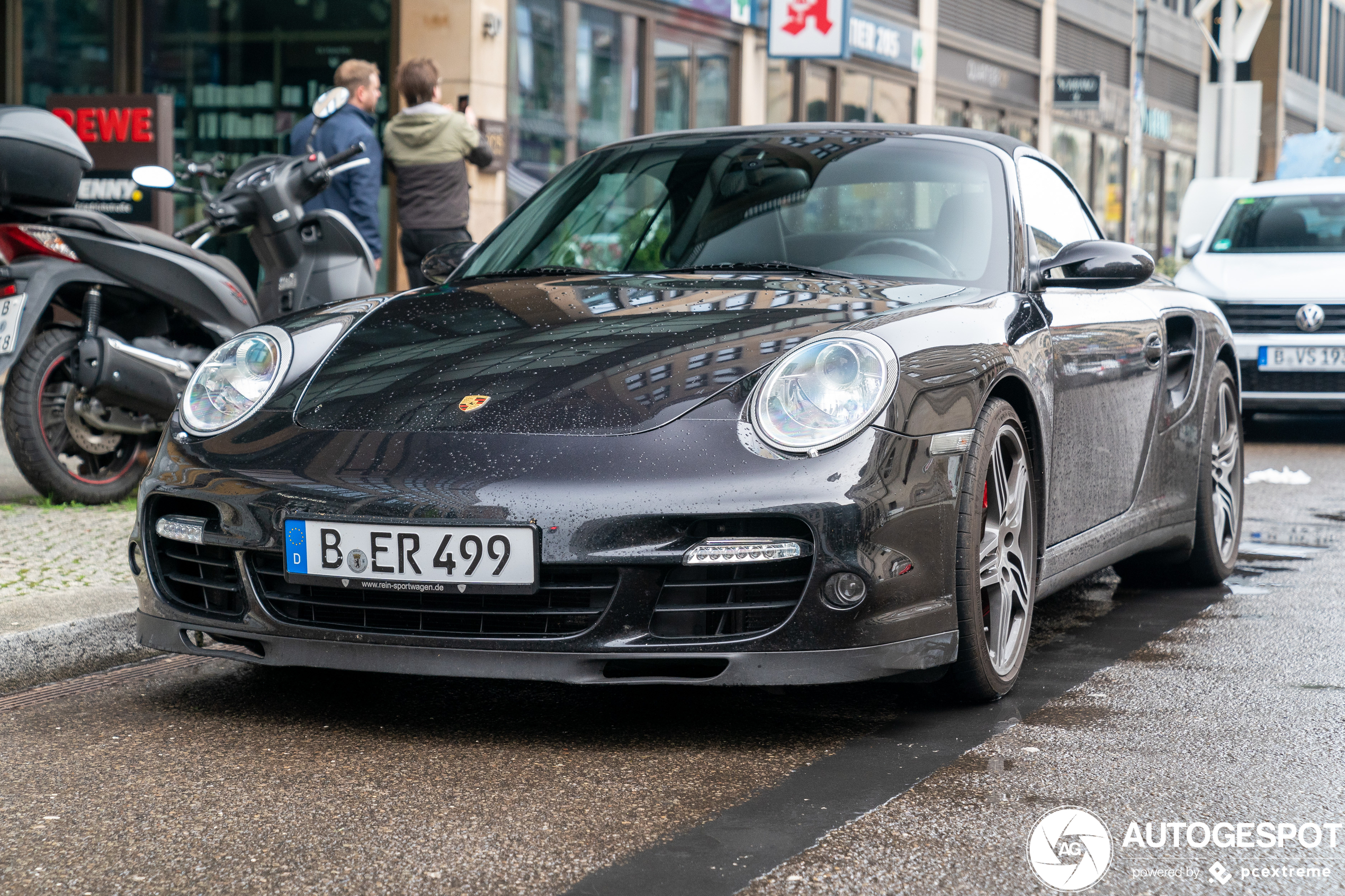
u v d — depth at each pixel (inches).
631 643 109.3
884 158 155.4
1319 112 1460.4
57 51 425.7
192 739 115.8
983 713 124.3
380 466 113.3
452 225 318.0
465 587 109.8
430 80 315.3
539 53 453.1
